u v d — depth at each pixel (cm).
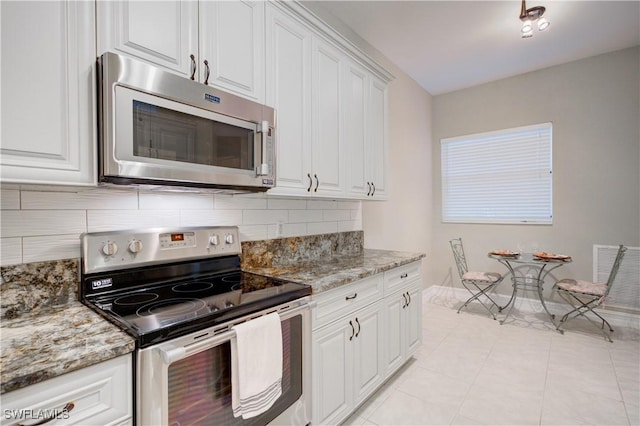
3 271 105
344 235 261
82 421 77
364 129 235
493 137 391
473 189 406
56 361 72
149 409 87
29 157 90
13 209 109
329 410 157
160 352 88
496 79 384
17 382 66
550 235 355
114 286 126
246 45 150
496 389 208
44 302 112
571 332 301
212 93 130
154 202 146
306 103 183
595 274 329
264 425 121
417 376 224
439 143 430
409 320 236
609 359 246
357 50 219
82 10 100
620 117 316
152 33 116
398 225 354
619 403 191
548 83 353
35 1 91
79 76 100
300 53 180
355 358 175
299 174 178
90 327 94
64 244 120
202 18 132
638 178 308
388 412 185
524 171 371
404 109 364
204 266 157
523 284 348
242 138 142
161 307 110
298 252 217
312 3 238
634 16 258
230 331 107
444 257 428
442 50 314
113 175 101
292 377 133
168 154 116
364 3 240
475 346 272
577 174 338
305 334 138
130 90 105
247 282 150
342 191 211
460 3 242
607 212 324
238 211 182
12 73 87
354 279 169
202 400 101
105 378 81
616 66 317
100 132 103
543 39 294
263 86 157
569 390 205
